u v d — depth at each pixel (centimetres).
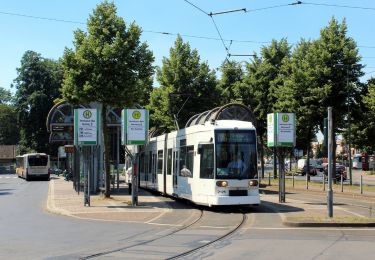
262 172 5584
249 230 1600
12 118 11994
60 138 4497
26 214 2181
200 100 4603
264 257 1127
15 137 12081
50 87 9262
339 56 4347
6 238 1467
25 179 6862
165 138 3002
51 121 3772
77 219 1956
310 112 4344
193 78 4619
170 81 4603
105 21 2717
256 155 2231
